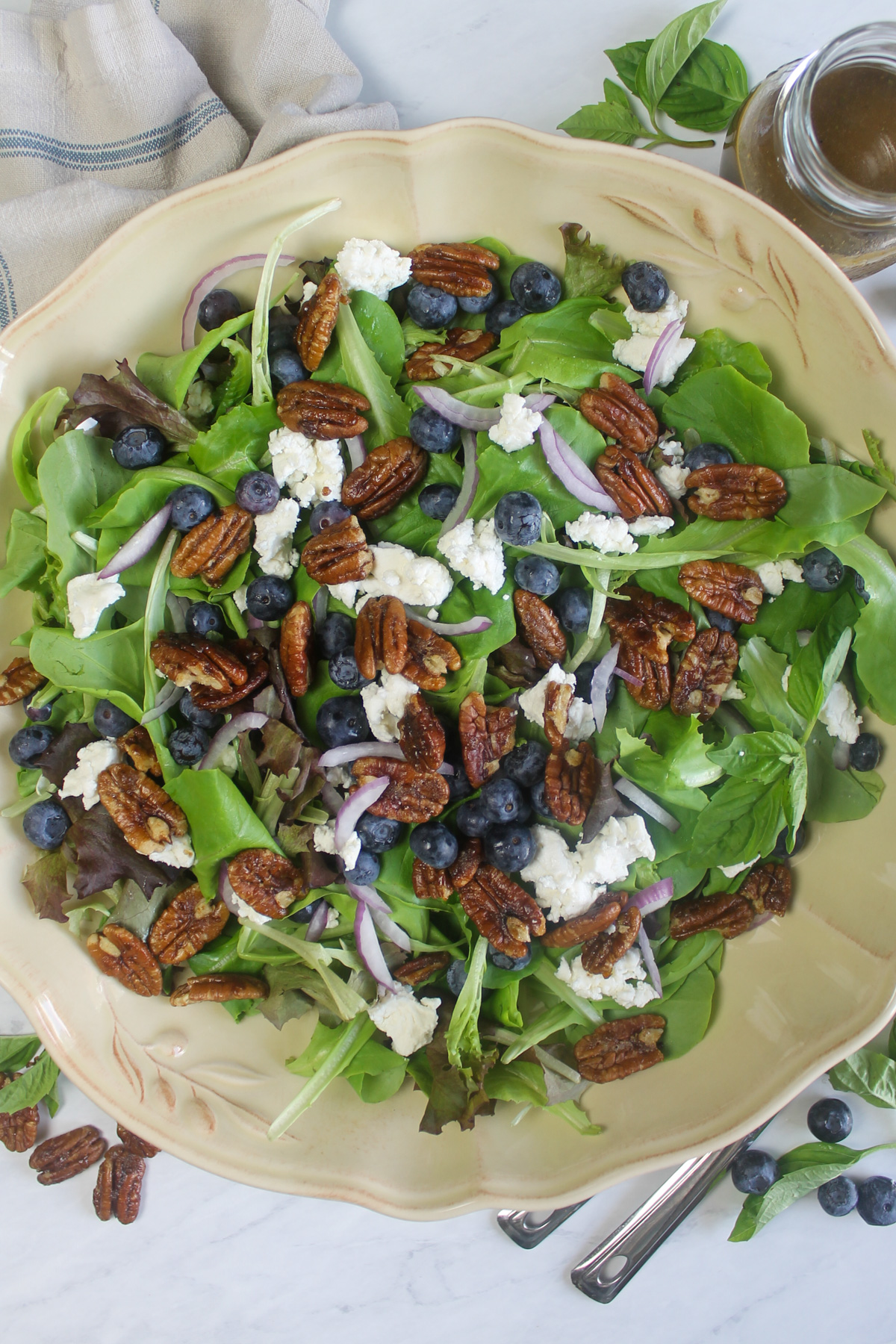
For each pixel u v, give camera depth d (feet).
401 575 1.63
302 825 1.68
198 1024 1.74
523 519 1.59
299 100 1.77
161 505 1.66
